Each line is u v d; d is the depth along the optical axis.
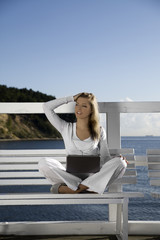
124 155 2.79
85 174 2.41
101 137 2.53
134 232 2.81
